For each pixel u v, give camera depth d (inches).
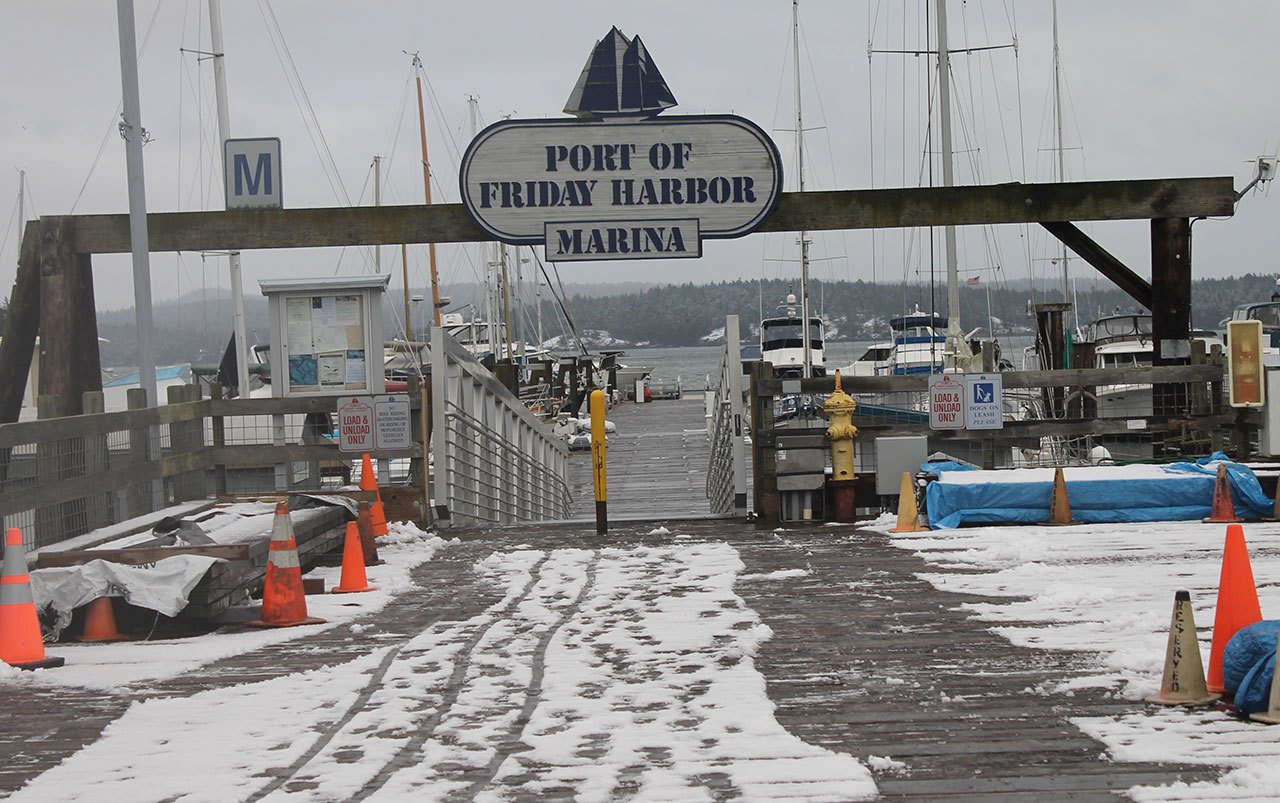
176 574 357.1
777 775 215.2
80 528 438.0
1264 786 201.3
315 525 462.3
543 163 569.3
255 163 569.3
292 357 585.9
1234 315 1432.1
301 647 338.0
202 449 565.3
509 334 2265.0
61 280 565.6
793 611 364.5
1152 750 223.3
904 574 421.4
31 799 212.4
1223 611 260.2
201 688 292.7
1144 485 522.9
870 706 258.8
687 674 290.8
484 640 335.6
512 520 780.0
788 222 571.2
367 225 569.9
